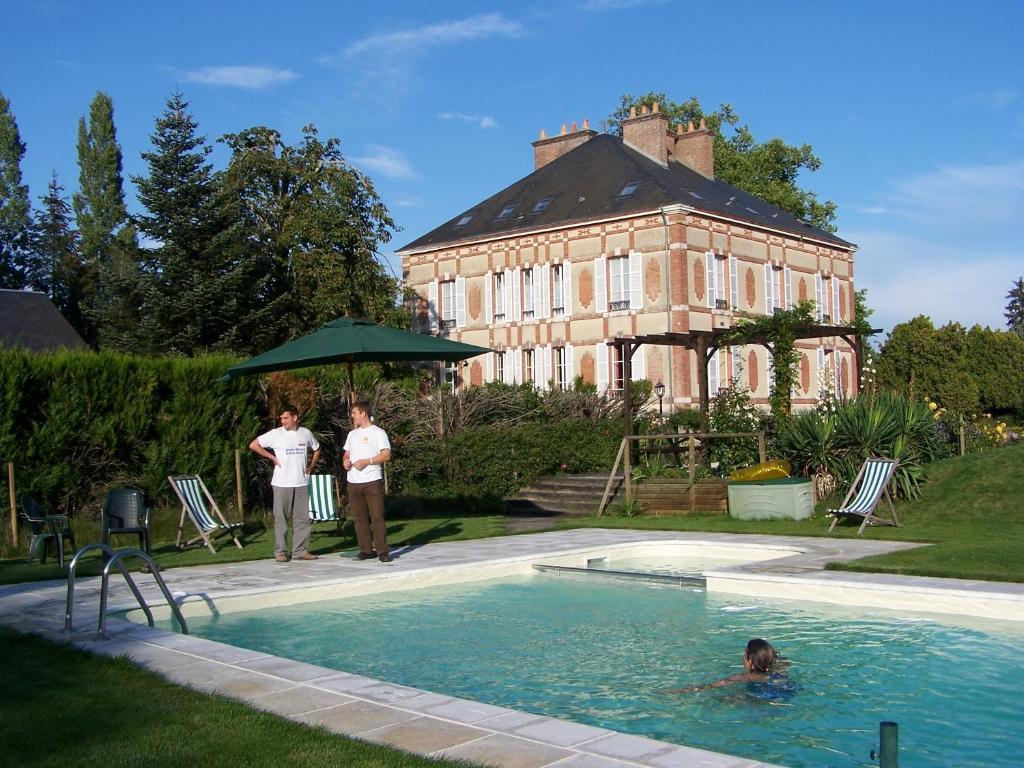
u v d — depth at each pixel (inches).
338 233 1491.1
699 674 292.2
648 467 812.0
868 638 328.8
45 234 2320.4
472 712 210.8
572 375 1456.7
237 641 343.0
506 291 1539.1
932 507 605.9
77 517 624.1
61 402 616.1
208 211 1350.9
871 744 227.3
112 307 1381.6
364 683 237.9
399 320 1572.3
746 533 571.5
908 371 2007.9
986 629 334.3
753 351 1491.1
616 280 1423.5
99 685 236.5
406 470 861.2
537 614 387.2
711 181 1632.6
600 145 1603.1
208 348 1338.6
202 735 194.7
